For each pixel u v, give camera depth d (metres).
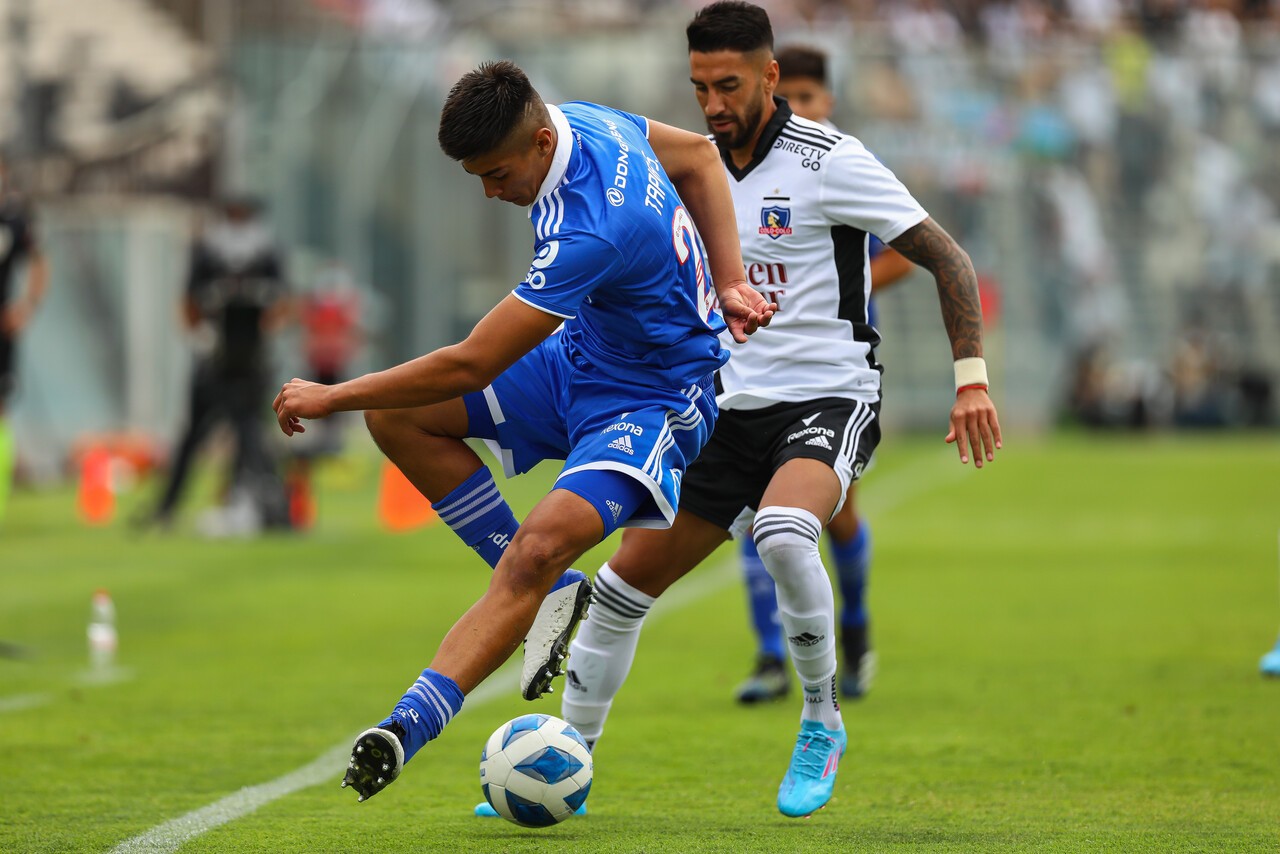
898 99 86.88
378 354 82.56
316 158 81.62
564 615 12.91
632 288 13.01
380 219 82.50
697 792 15.48
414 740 11.77
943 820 14.13
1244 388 86.12
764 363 15.48
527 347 12.54
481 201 83.25
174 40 76.56
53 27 75.06
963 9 93.75
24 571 35.56
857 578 20.30
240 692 21.33
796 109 21.03
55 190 74.75
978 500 52.50
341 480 63.16
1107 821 13.97
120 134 75.50
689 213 14.34
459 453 13.95
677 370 13.52
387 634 26.83
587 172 12.77
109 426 67.06
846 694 20.66
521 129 12.38
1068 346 88.31
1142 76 89.50
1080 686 21.12
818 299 15.61
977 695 20.62
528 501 49.62
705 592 32.66
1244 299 90.31
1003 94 87.62
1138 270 89.88
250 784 15.80
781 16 92.31
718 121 15.55
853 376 15.44
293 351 76.62
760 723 19.11
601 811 14.63
